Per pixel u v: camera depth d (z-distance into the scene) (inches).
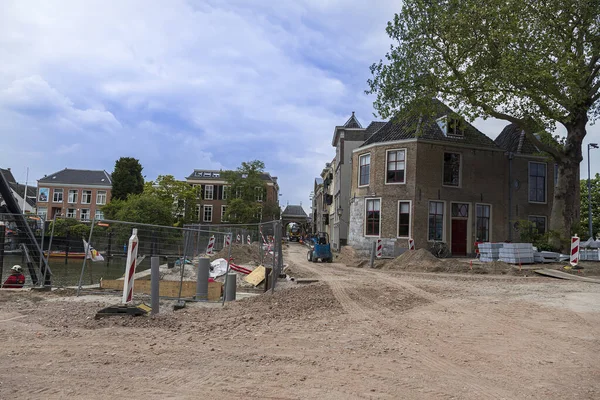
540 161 1179.9
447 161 1108.5
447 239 1087.0
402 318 317.7
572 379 187.3
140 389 165.5
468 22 785.6
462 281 590.9
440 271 779.4
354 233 1197.1
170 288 448.8
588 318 322.7
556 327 291.4
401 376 187.6
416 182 1071.6
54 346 225.8
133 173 2657.5
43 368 189.0
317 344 240.5
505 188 1146.0
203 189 2832.2
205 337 251.4
